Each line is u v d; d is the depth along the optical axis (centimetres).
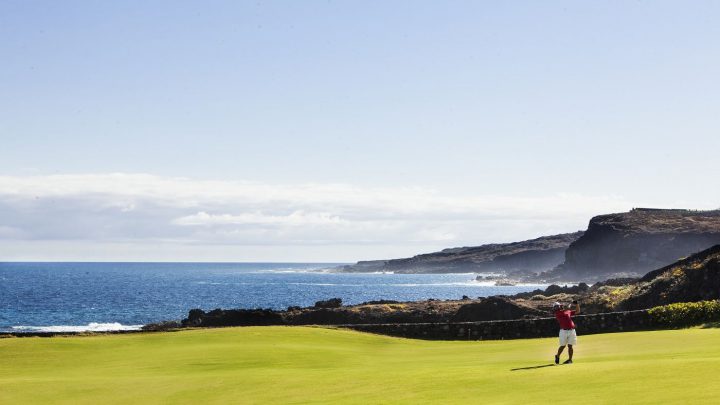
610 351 2744
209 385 2295
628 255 19350
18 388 2362
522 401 1603
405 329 4588
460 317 6562
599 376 1842
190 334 4056
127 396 2192
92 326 9706
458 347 3669
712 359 2012
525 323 4516
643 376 1775
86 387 2367
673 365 1911
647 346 2802
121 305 13875
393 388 1986
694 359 2066
